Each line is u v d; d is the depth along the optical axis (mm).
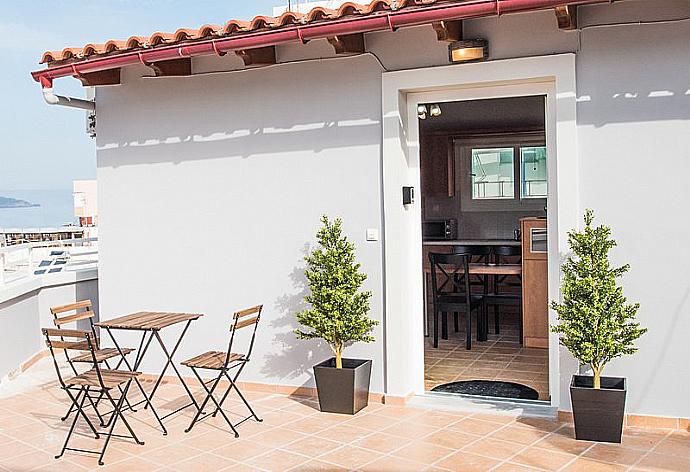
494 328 10445
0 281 8180
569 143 5965
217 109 7355
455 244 11461
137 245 7793
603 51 5875
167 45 6430
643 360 5859
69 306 6309
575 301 5523
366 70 6703
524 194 13023
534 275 8977
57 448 5746
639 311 5863
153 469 5238
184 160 7535
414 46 6484
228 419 6195
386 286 6664
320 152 6934
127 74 7730
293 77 7000
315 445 5641
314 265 6871
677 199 5734
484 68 6207
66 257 10297
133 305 7832
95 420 6445
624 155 5855
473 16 5410
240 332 7355
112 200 7891
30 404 7055
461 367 8039
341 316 6297
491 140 13039
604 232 5551
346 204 6848
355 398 6391
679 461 5113
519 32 6105
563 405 6043
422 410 6480
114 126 7844
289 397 7035
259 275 7242
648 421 5859
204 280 7492
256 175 7211
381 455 5391
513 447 5473
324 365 6648
